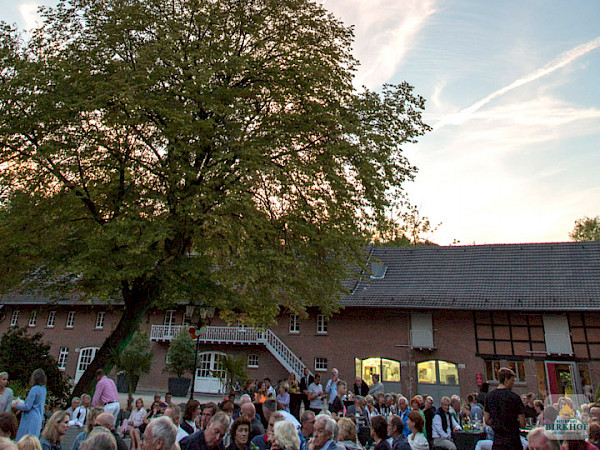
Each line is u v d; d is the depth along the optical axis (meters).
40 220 13.38
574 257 27.59
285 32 15.90
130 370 23.30
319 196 14.10
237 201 12.05
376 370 27.09
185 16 15.14
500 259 29.20
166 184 13.51
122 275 11.42
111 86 12.52
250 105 15.05
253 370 30.23
